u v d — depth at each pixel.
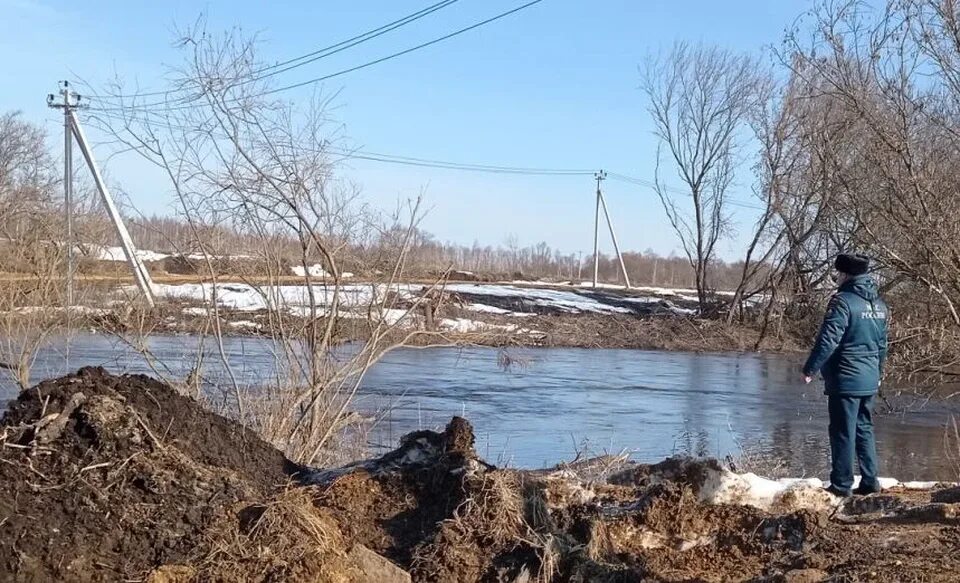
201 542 4.80
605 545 5.46
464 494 5.43
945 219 12.57
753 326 34.41
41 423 5.15
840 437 7.22
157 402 5.76
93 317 11.34
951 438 14.59
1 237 11.12
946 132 12.92
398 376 19.89
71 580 4.46
